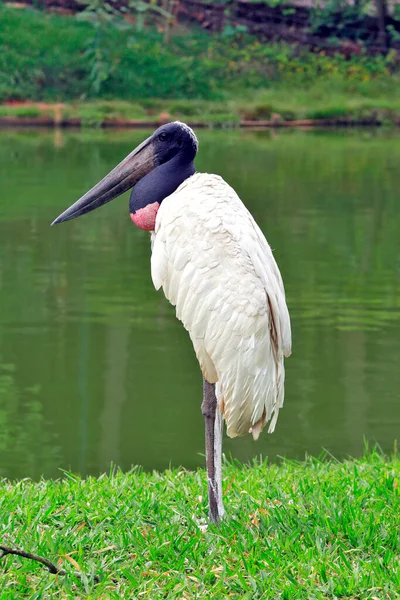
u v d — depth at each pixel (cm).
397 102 4616
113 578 595
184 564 612
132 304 1573
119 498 727
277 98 4559
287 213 2330
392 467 831
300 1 5206
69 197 2466
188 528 668
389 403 1162
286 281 1719
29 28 4606
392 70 5041
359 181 2836
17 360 1297
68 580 582
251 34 5116
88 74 4469
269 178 2836
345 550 629
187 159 655
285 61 4809
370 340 1389
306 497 728
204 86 4534
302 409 1150
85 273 1761
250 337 596
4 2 4925
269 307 605
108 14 4784
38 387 1205
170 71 4531
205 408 644
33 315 1498
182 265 607
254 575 595
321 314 1520
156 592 575
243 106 4384
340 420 1112
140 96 4456
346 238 2066
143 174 666
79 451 1027
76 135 3850
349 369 1273
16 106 4247
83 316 1498
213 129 4194
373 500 717
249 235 607
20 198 2450
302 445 1050
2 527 656
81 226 2205
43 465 992
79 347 1353
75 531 658
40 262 1839
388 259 1883
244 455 1034
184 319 612
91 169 2923
